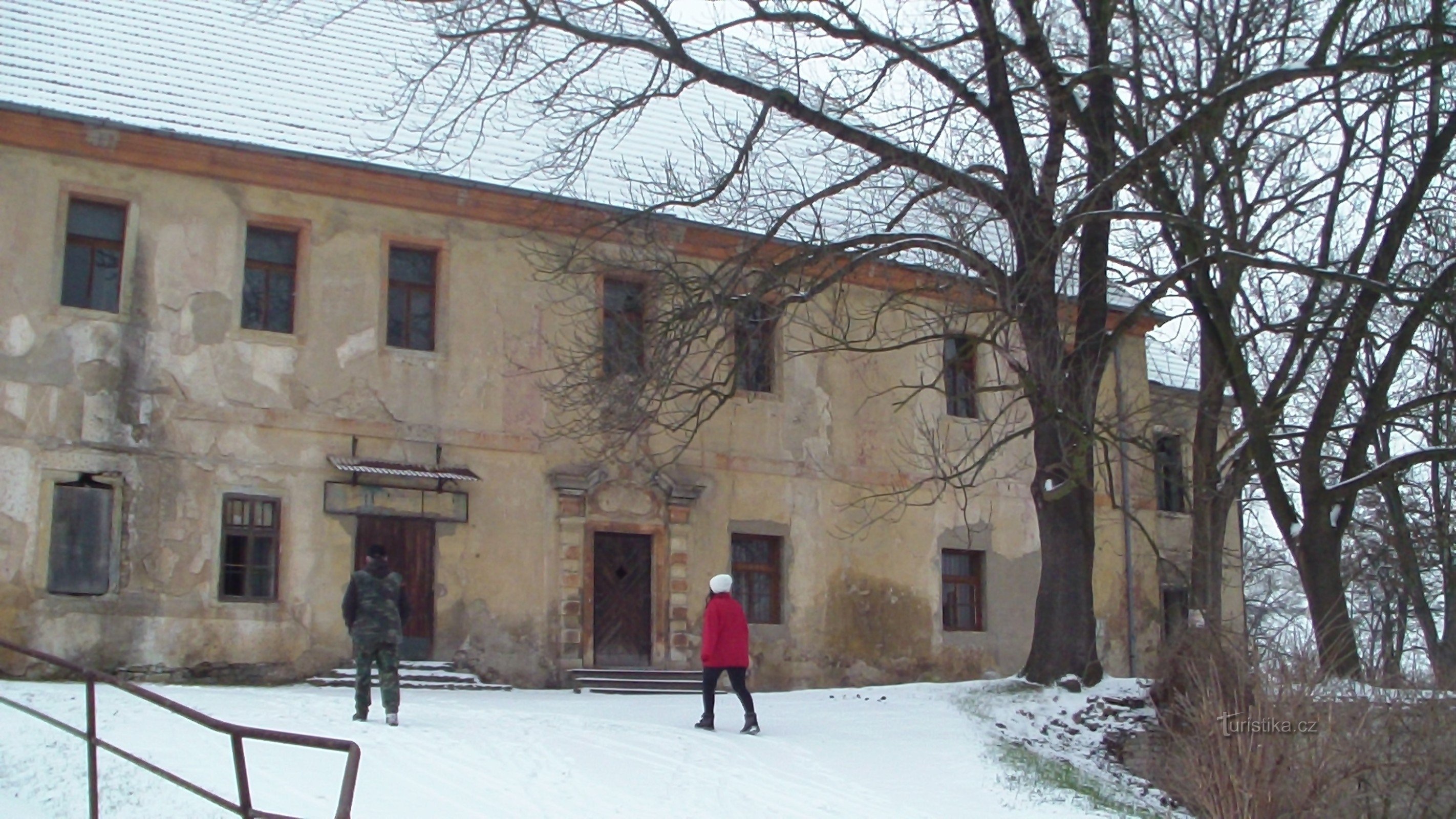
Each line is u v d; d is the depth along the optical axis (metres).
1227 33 19.41
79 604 20.98
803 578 26.48
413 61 26.14
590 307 25.27
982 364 28.92
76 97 22.34
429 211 24.48
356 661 15.48
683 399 25.80
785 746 15.77
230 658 21.81
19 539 20.80
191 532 21.89
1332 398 22.25
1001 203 19.83
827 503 26.94
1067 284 23.06
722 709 19.14
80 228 22.06
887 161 19.95
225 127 23.16
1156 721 18.11
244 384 22.61
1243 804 13.20
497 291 24.72
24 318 21.33
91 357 21.64
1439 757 13.55
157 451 21.84
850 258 20.81
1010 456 28.92
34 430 21.12
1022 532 28.84
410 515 23.38
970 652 27.86
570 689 23.92
